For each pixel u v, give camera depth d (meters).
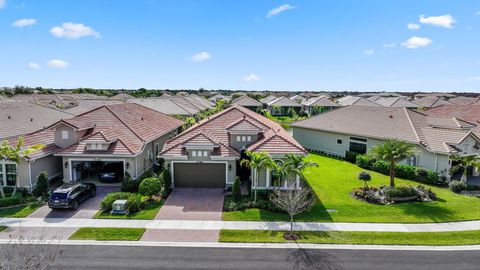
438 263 16.02
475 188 27.23
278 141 26.06
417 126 34.41
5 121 31.47
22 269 11.88
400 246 17.75
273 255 16.55
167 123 40.62
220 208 22.59
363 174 26.73
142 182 23.69
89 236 18.31
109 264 15.44
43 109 39.97
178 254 16.50
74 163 27.25
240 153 27.91
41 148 25.78
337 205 23.55
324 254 16.73
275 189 24.08
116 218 20.86
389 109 39.66
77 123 28.72
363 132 36.97
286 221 20.72
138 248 17.09
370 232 19.28
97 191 25.78
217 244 17.64
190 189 26.44
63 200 21.42
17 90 103.25
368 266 15.63
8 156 23.16
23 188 25.33
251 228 19.62
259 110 91.25
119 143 27.55
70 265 15.28
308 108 95.12
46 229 19.12
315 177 31.11
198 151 26.16
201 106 80.69
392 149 25.50
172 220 20.66
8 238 17.86
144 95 126.12
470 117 41.59
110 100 73.19
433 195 25.44
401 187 25.23
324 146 42.62
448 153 28.95
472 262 16.16
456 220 21.19
